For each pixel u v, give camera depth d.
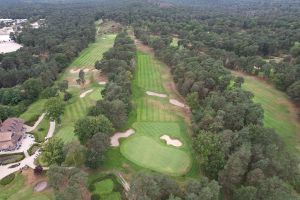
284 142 98.12
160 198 69.31
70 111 125.50
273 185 71.00
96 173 87.81
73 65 188.75
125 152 97.06
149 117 119.62
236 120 98.88
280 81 147.75
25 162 94.12
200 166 90.56
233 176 77.44
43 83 148.12
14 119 112.75
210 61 157.62
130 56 174.12
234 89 122.81
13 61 182.12
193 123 107.38
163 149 98.88
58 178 73.62
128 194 69.25
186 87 132.75
